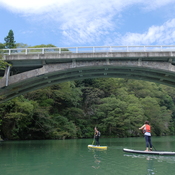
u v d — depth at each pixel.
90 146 16.03
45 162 9.21
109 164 8.54
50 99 30.69
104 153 12.05
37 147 16.19
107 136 35.88
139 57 16.03
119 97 39.47
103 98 37.38
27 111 24.44
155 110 42.84
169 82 19.91
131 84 51.94
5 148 15.50
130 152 12.22
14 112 23.59
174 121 56.53
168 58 16.31
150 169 7.52
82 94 39.53
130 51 16.03
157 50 15.98
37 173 7.06
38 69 16.38
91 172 7.11
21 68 18.14
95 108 36.53
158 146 17.36
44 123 27.78
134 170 7.36
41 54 16.19
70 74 18.28
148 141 12.06
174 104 65.69
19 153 12.48
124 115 34.22
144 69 16.77
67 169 7.65
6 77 16.12
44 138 29.48
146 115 42.56
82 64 16.55
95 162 9.04
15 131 26.25
